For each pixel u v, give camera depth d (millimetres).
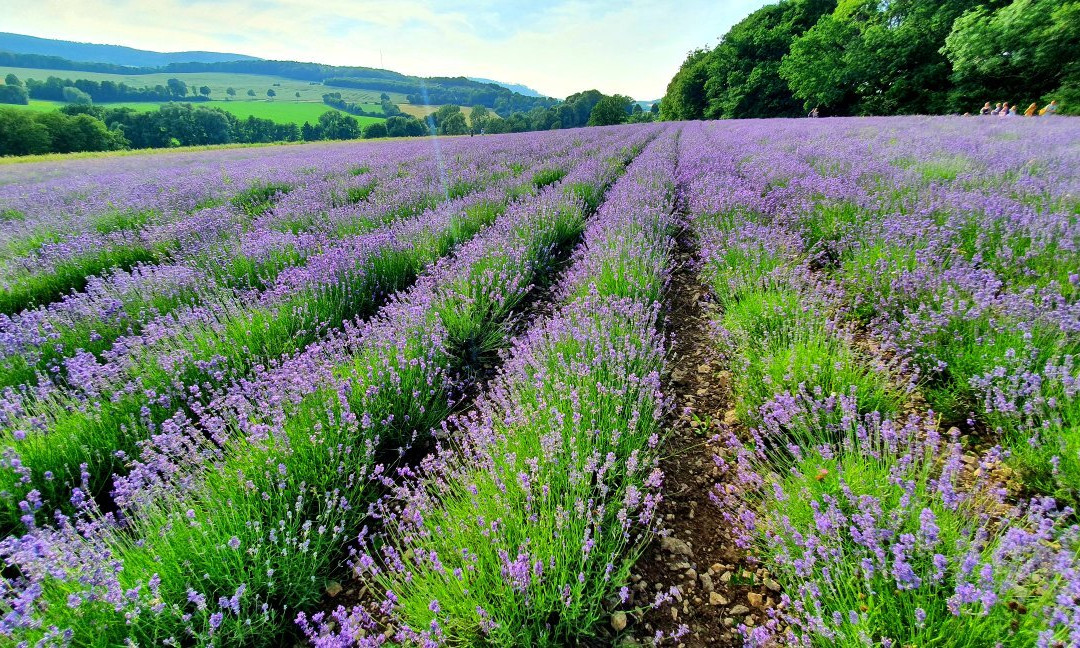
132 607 1872
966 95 27359
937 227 4500
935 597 1614
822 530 1856
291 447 2699
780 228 5277
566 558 2035
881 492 2035
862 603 1709
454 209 7102
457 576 1902
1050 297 2953
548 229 6223
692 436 3154
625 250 4918
